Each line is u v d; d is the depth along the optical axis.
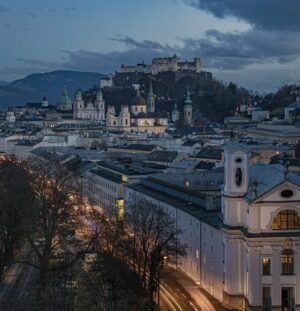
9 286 170.50
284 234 150.25
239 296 157.88
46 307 118.31
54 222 176.12
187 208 194.12
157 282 152.75
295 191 150.75
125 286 142.88
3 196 197.38
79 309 120.88
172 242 192.38
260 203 149.62
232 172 157.62
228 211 158.00
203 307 158.75
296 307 151.38
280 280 151.12
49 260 170.75
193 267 186.12
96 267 156.00
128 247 166.62
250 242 149.75
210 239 171.50
